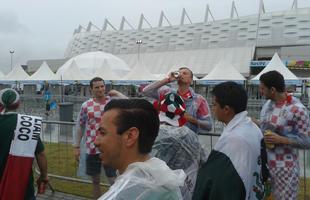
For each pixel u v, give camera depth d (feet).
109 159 5.17
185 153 11.03
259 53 238.89
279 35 232.12
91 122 17.02
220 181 8.05
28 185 12.34
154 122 5.23
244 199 8.07
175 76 13.84
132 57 277.85
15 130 12.05
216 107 9.05
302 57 191.72
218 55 239.30
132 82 89.66
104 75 91.97
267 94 12.19
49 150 27.02
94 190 17.54
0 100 12.38
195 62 244.63
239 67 224.74
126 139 5.07
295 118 11.73
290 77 75.66
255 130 8.73
